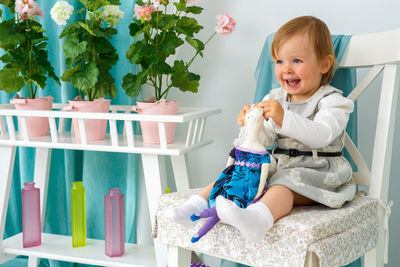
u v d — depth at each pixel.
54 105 1.65
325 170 1.09
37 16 1.66
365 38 1.22
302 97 1.18
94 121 1.46
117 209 1.44
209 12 1.62
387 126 1.17
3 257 1.55
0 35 1.43
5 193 1.51
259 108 1.03
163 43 1.41
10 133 1.47
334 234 0.93
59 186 1.75
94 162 1.69
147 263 1.39
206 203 1.01
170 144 1.43
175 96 1.69
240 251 0.96
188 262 1.12
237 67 1.61
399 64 1.18
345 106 1.10
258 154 1.00
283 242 0.90
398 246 1.50
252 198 0.97
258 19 1.57
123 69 1.63
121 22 1.61
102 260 1.41
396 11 1.43
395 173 1.49
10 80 1.50
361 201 1.08
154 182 1.36
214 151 1.67
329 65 1.15
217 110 1.52
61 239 1.60
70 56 1.40
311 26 1.10
